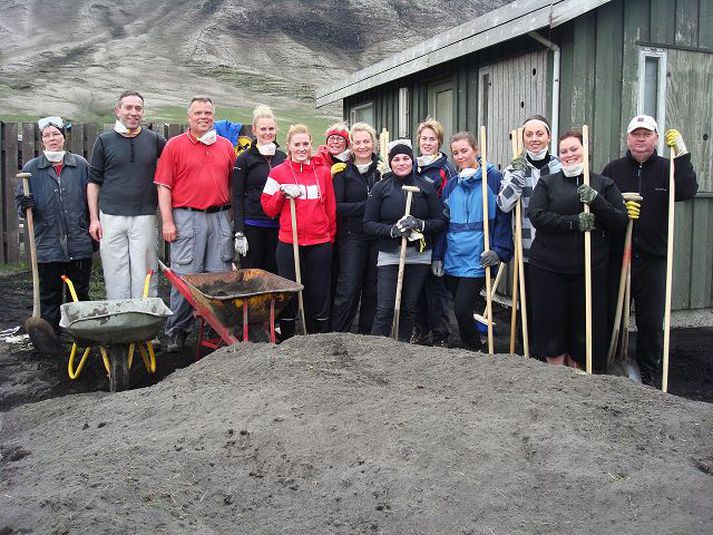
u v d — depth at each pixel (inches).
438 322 247.0
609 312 217.3
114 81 1945.1
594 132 288.0
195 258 247.9
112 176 245.4
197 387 174.2
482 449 139.3
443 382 169.3
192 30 2773.1
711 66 308.0
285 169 233.3
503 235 222.8
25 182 245.3
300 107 1839.3
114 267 248.8
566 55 287.9
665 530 118.3
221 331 219.8
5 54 2348.7
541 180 203.5
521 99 321.7
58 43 2546.8
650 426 151.6
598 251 202.8
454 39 340.2
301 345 191.3
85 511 119.8
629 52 289.9
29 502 123.5
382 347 188.1
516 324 231.6
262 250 254.5
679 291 307.9
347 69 2625.5
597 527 121.3
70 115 1432.1
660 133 299.7
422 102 415.8
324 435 145.6
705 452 144.1
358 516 124.3
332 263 259.6
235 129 302.4
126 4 3159.5
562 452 139.1
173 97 1765.5
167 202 241.4
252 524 124.9
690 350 264.4
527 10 284.2
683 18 298.4
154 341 260.2
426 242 227.1
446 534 119.6
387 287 228.4
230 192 255.4
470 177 221.5
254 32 2810.0
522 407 155.3
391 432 144.8
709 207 313.0
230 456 141.8
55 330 271.3
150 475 133.3
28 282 395.2
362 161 249.1
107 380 227.6
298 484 133.7
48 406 185.3
